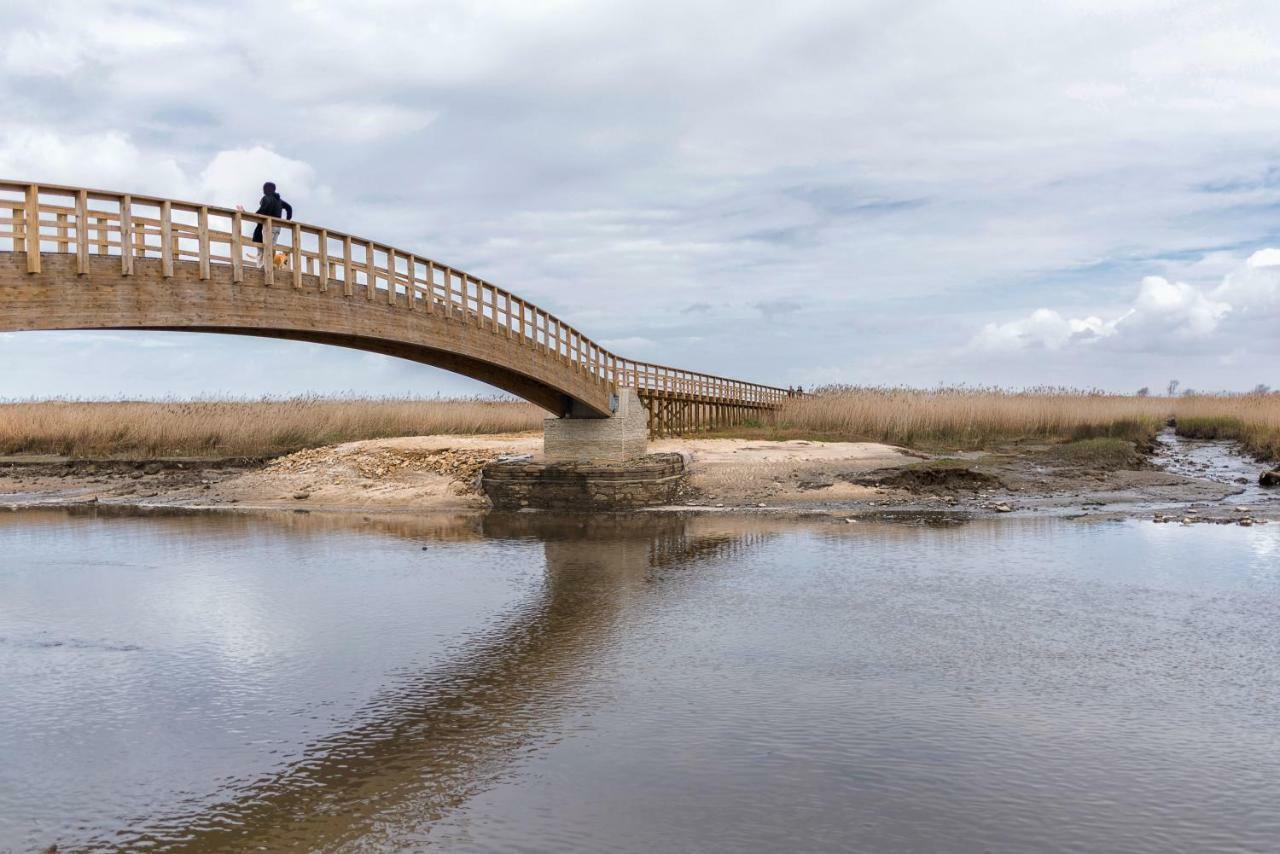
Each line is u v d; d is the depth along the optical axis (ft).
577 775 33.71
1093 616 52.47
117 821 31.07
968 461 117.29
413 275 68.13
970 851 28.22
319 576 65.26
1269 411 150.41
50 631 51.78
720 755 35.12
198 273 49.67
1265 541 72.18
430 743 36.73
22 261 41.22
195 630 51.90
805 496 98.58
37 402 177.17
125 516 95.35
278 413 147.95
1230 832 29.19
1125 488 100.89
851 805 31.09
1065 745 35.60
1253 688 41.32
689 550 73.05
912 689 41.57
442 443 121.70
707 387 147.74
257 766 35.01
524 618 53.98
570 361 92.68
